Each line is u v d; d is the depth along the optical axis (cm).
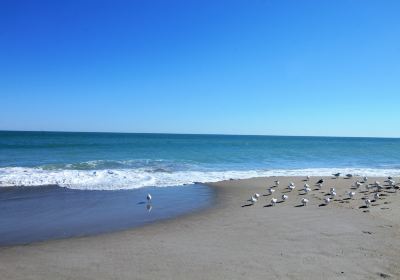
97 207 1611
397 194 1859
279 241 1104
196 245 1073
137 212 1525
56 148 5281
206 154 4706
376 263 921
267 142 10369
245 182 2284
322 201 1700
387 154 5528
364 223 1298
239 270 879
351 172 3003
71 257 977
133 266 906
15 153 4269
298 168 3297
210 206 1634
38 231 1249
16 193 1875
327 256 971
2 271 877
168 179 2388
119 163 3281
